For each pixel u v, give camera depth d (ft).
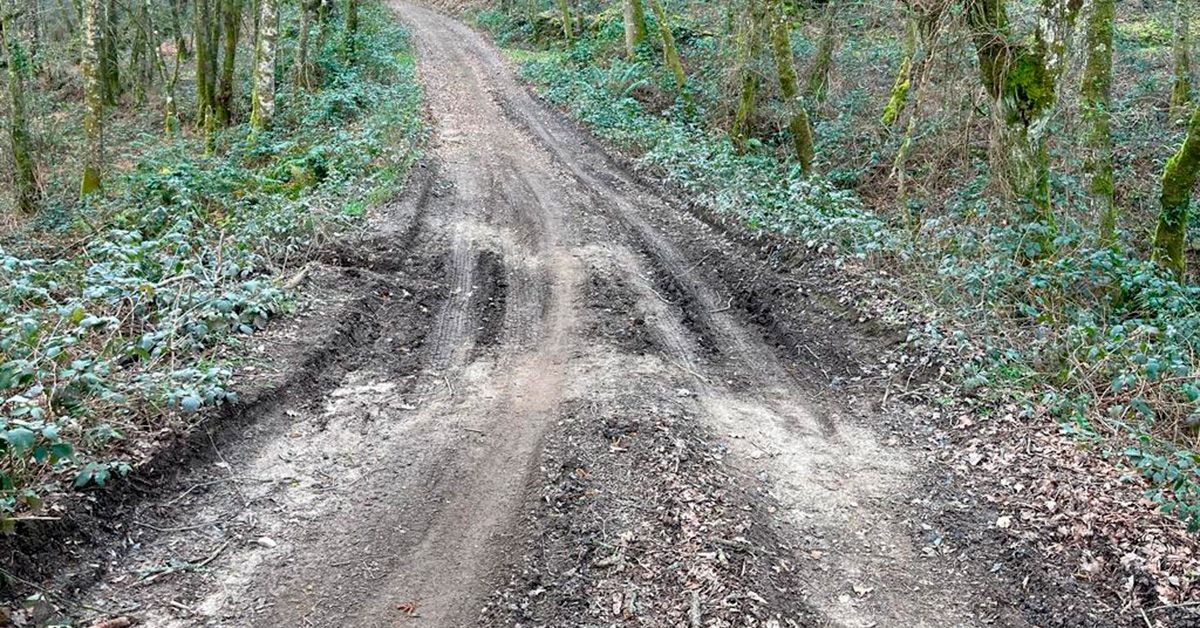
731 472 22.03
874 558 19.20
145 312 26.66
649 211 48.14
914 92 49.11
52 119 82.17
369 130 57.62
